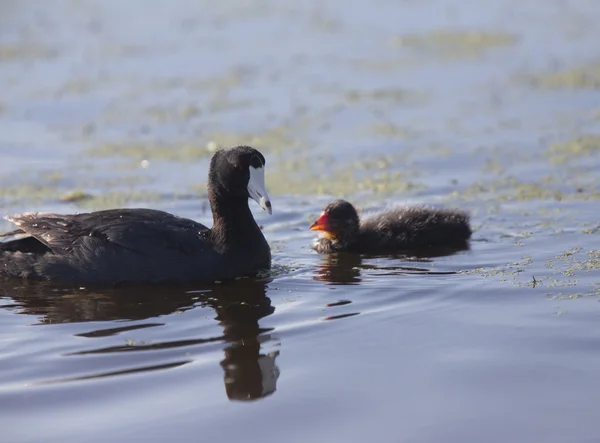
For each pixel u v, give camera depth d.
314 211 15.27
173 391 8.02
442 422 7.30
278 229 14.38
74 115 22.03
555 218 14.08
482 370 8.23
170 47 29.19
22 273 11.76
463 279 11.23
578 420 7.26
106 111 22.39
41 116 21.94
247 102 23.12
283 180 17.19
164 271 11.47
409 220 13.37
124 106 22.81
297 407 7.64
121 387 8.13
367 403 7.66
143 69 26.52
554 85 23.91
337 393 7.87
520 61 26.75
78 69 26.52
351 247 13.20
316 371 8.35
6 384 8.25
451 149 18.78
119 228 11.62
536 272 11.34
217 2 36.62
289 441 7.09
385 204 15.41
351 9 35.12
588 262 11.63
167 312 10.30
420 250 13.05
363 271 11.94
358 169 17.72
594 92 22.98
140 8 35.47
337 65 26.92
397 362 8.48
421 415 7.43
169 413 7.60
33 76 25.78
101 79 25.44
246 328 9.63
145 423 7.43
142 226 11.69
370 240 13.23
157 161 18.48
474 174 17.05
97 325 9.87
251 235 12.00
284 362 8.59
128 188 16.66
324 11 34.84
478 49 28.48
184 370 8.48
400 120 21.23
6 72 26.22
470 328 9.31
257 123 21.25
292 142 19.77
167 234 11.67
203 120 21.58
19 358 8.88
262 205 11.84
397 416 7.43
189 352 8.95
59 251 11.66
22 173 17.69
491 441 7.00
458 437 7.07
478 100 22.80
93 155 18.92
